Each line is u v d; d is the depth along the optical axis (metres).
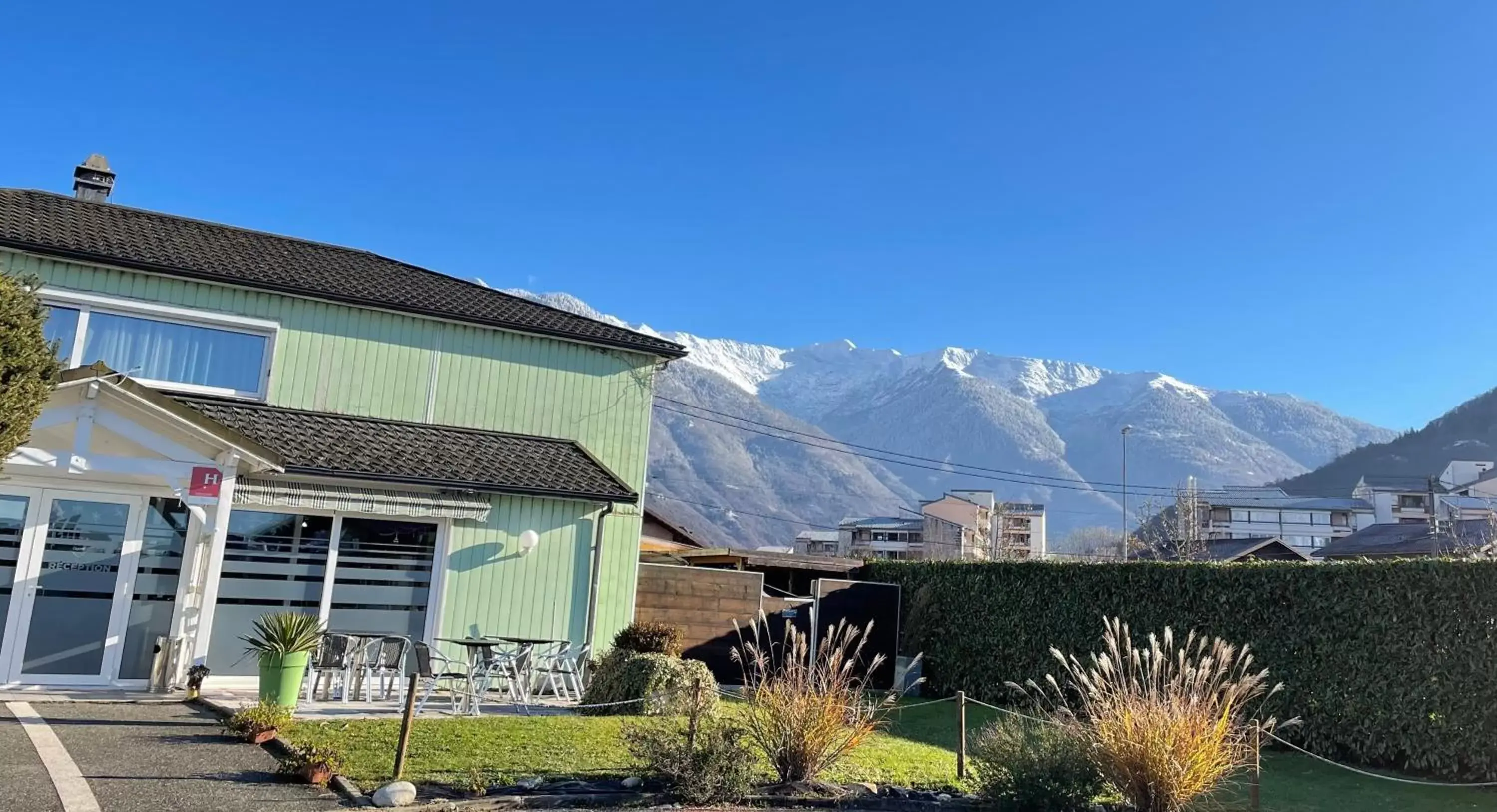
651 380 17.03
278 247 16.70
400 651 11.62
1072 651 14.58
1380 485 89.31
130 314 13.38
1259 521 86.75
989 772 8.34
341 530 13.20
